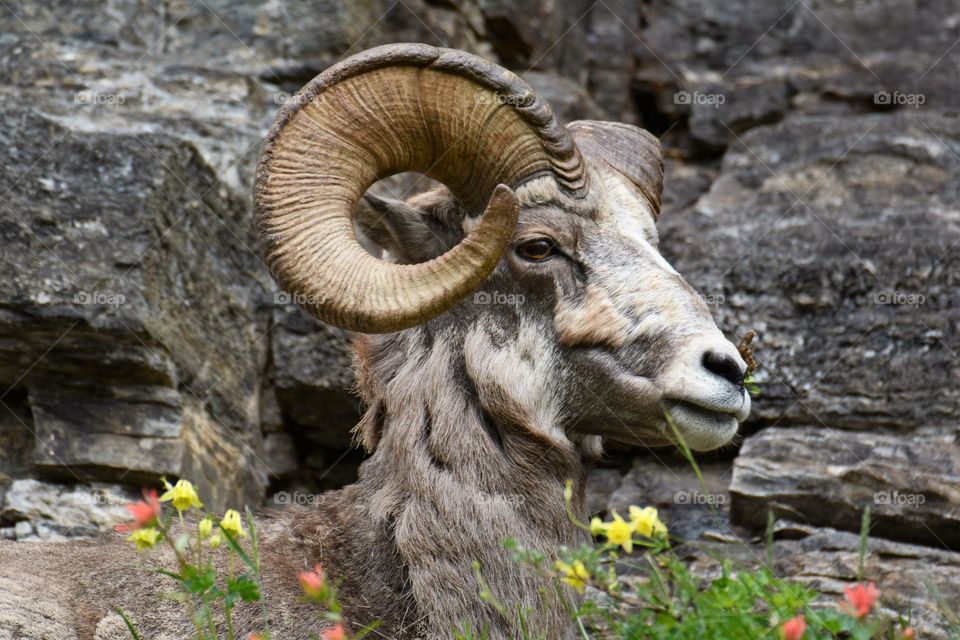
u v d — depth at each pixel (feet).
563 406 26.99
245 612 25.81
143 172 38.55
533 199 26.86
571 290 26.68
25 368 36.73
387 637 26.07
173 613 25.75
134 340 36.24
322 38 47.37
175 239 38.68
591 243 26.84
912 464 38.63
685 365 25.44
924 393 40.24
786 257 42.93
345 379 40.60
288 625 25.81
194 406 38.14
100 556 27.07
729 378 25.53
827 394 40.83
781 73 56.44
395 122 26.50
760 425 41.47
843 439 39.86
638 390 26.00
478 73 26.50
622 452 42.27
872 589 22.80
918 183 47.44
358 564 27.07
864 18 58.08
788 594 23.82
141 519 22.80
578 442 28.14
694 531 39.40
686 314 25.95
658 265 26.68
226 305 40.11
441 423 26.63
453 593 25.91
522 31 51.85
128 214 37.65
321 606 26.17
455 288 24.73
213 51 47.34
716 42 58.18
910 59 55.67
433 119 26.66
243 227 41.78
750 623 23.38
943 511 37.65
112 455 36.45
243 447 39.78
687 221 45.91
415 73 26.48
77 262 36.73
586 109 51.24
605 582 24.70
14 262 36.45
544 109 26.71
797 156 49.67
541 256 26.73
